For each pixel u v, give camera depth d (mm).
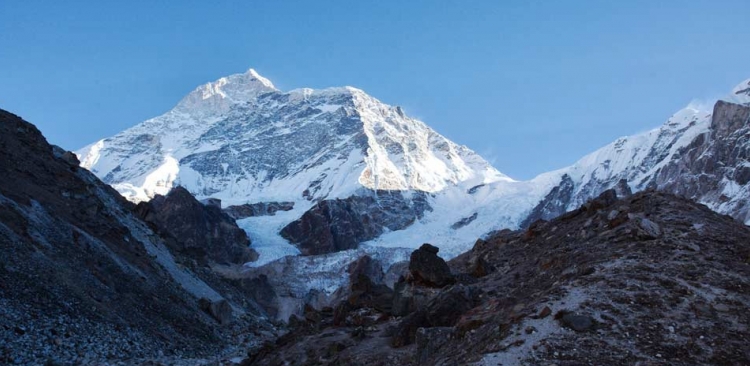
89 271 54344
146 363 43062
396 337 33375
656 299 25844
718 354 22938
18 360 37938
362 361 31719
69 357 40969
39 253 50469
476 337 26969
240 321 73000
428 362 27766
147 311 55750
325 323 45688
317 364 34344
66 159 88375
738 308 25484
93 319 47281
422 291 40281
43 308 44500
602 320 24688
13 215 53969
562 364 22406
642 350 23188
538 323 25000
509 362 22969
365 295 44875
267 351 41938
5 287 43812
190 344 54688
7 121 78125
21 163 70188
